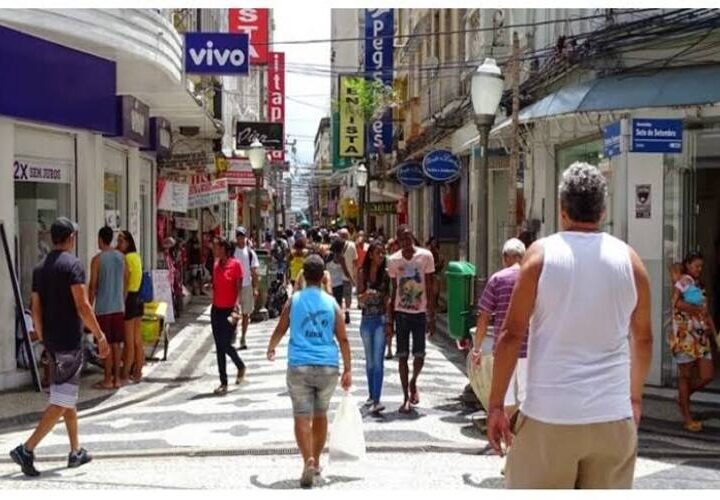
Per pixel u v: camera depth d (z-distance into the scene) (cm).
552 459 389
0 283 1179
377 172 3938
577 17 1467
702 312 1014
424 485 743
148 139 1833
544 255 393
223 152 2803
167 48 1412
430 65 2958
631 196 1263
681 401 1012
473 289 1150
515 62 1350
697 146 1238
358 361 1484
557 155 1623
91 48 1302
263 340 1767
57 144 1322
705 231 1280
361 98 3838
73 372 782
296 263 1967
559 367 388
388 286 1076
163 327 1475
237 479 763
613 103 1170
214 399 1165
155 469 802
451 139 2503
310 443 744
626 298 394
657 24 1199
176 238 2577
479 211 1131
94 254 1392
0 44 1131
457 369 1416
